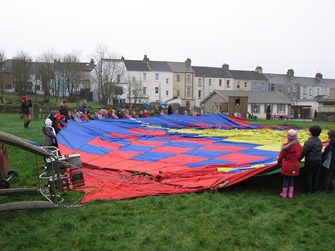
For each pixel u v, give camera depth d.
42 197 6.17
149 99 60.31
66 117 15.16
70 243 4.29
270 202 5.98
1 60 46.50
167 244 4.25
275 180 7.60
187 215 5.24
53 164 5.73
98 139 11.90
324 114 37.59
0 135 4.80
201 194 6.34
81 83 59.38
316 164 6.44
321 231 4.70
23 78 47.22
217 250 4.14
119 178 7.48
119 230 4.63
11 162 8.98
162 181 7.13
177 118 18.91
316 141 6.51
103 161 9.07
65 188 5.94
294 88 72.38
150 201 5.89
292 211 5.49
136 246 4.18
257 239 4.40
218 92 50.47
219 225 4.85
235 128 17.70
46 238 4.40
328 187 6.95
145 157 9.47
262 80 69.75
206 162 8.40
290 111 53.44
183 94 63.41
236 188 6.89
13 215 5.22
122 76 55.44
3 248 4.16
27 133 14.39
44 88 50.00
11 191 5.71
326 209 5.61
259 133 14.83
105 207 5.55
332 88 76.88
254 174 6.52
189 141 12.16
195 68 68.06
